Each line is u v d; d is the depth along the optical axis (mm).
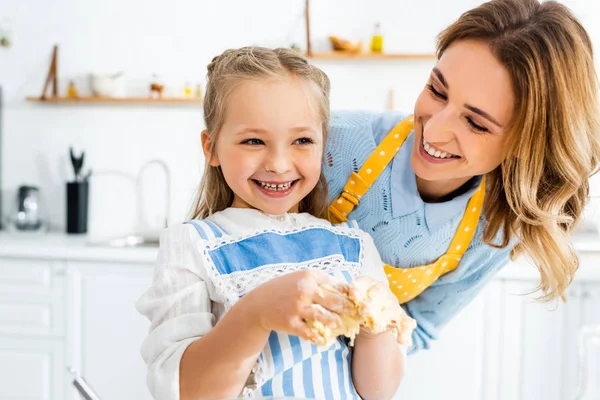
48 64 3266
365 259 1023
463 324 2457
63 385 2715
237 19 3131
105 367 2686
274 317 726
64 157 3275
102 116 3232
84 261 2678
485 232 1123
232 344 762
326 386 886
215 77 966
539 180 1014
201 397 788
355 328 714
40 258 2713
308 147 933
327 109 1028
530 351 2438
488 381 2459
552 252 1039
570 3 2965
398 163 1108
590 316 2410
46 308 2717
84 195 3098
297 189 950
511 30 897
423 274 1168
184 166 3197
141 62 3197
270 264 926
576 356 2422
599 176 2348
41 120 3281
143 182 3221
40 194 3299
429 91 959
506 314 2439
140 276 2643
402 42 3057
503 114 904
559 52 896
